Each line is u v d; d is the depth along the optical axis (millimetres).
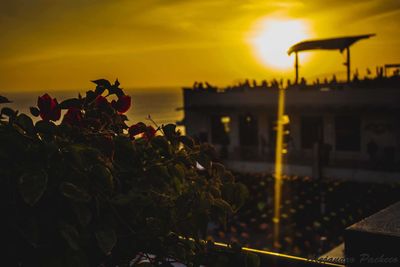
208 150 1606
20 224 1268
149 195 1417
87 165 1373
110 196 1392
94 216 1354
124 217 1396
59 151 1358
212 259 1521
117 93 1621
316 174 22641
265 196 16297
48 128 1396
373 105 24844
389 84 24688
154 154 1546
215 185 1587
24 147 1331
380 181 22703
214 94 29469
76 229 1330
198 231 1479
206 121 29938
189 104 30312
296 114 26969
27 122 1405
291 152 26344
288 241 12039
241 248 1533
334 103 25781
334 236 11750
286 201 15594
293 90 26969
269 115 27641
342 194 15102
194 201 1443
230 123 28891
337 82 25734
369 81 25250
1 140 1323
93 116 1568
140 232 1419
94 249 1392
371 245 1567
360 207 12336
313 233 12445
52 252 1300
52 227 1300
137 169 1469
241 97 28531
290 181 16844
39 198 1234
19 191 1287
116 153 1468
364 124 25219
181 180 1510
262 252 1944
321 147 23438
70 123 1503
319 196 15578
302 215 14391
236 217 13695
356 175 23328
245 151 27531
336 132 26031
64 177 1332
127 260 1465
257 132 28094
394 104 24406
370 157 24609
